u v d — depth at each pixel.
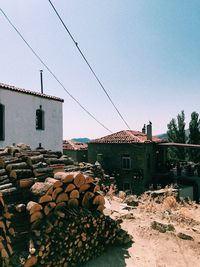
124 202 10.52
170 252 6.26
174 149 30.22
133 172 23.05
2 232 4.87
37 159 5.89
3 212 4.87
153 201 11.45
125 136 24.84
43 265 4.66
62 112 19.73
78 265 5.30
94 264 5.45
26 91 16.23
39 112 17.89
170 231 7.32
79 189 5.66
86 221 5.43
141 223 7.83
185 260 5.95
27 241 4.77
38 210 4.87
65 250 4.98
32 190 5.05
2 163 5.47
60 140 19.38
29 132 16.47
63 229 5.00
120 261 5.66
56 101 19.08
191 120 29.53
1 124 14.81
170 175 24.92
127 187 23.52
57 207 5.26
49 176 5.73
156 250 6.30
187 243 6.76
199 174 24.62
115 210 8.75
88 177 5.78
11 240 4.69
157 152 25.28
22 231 4.82
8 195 4.96
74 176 5.43
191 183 23.30
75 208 5.59
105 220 6.06
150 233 7.11
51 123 18.52
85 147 29.69
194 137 29.17
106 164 24.72
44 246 4.64
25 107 16.23
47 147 18.05
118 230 6.36
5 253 4.52
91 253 5.59
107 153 24.91
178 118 30.59
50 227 4.82
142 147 22.83
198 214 10.11
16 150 6.03
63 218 5.18
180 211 9.80
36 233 4.73
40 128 17.91
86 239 5.41
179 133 30.30
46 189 4.98
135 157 23.17
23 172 5.32
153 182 24.11
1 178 5.19
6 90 14.91
